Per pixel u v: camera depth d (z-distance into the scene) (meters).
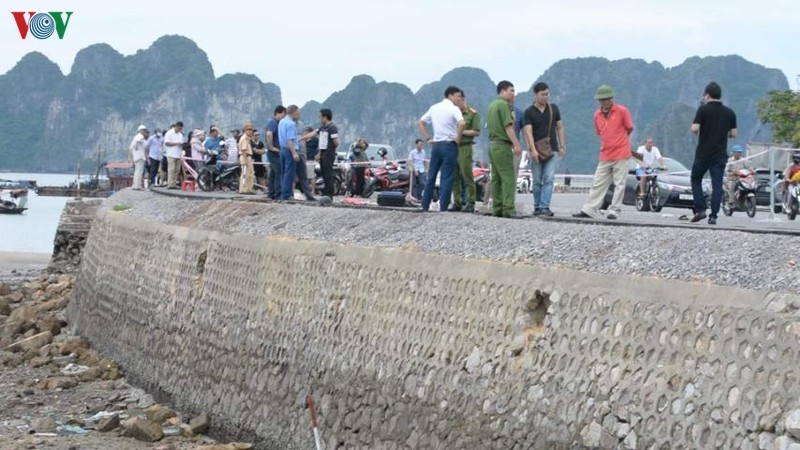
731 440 10.60
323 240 17.88
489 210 20.03
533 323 13.29
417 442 14.47
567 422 12.35
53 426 19.11
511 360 13.34
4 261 46.69
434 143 19.38
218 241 20.45
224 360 19.39
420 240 16.28
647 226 14.17
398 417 14.90
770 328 10.50
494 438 13.28
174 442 18.30
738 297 10.88
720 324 10.95
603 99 18.88
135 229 25.25
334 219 19.14
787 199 24.45
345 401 15.95
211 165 34.03
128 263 25.16
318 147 26.47
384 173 32.66
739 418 10.57
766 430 10.31
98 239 28.38
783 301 10.54
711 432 10.80
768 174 28.62
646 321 11.71
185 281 21.64
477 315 14.00
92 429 19.12
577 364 12.43
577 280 12.70
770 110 46.47
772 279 11.20
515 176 19.06
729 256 12.14
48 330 28.19
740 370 10.68
